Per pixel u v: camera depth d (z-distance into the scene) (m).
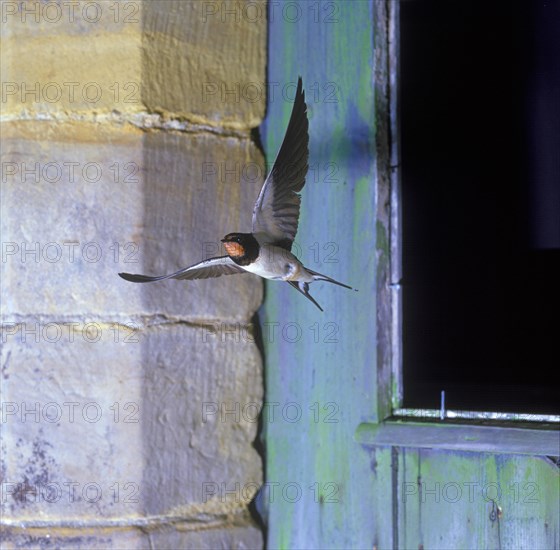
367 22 4.20
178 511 4.07
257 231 2.58
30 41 4.09
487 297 5.14
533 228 5.01
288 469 4.26
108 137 4.04
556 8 4.86
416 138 5.08
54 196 4.05
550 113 4.89
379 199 4.12
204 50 4.18
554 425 3.65
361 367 4.11
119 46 4.02
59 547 4.01
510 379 5.11
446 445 3.77
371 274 4.12
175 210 4.08
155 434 4.02
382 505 4.00
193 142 4.13
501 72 4.97
